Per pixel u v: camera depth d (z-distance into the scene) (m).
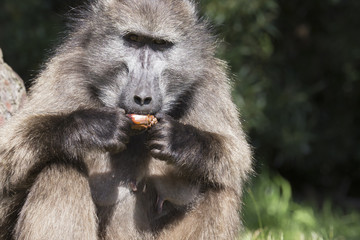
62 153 9.31
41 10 20.50
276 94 22.31
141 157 10.17
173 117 10.63
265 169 21.56
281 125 22.31
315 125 24.66
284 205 17.95
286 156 22.84
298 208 19.03
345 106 24.92
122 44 10.02
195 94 10.63
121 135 9.45
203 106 10.62
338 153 24.50
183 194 10.20
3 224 9.88
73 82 10.16
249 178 11.72
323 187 25.86
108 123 9.42
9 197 9.75
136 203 10.18
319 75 24.50
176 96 10.44
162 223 10.38
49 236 9.03
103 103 10.22
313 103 24.67
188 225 10.23
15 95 11.77
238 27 20.31
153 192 10.31
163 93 10.20
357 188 25.81
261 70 22.06
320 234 14.92
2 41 20.09
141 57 9.96
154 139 9.71
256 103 21.25
